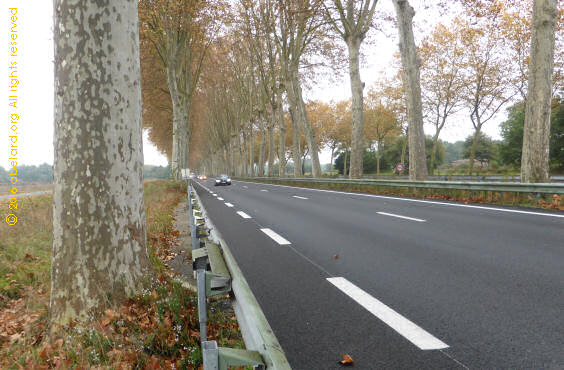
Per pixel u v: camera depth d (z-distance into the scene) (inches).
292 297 148.2
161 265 197.0
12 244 294.2
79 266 133.9
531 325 110.5
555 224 276.5
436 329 112.0
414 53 646.5
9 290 205.6
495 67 1300.4
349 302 138.9
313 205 519.2
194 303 136.7
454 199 507.2
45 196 637.3
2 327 154.0
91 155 134.4
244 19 1338.6
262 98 1820.9
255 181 1988.2
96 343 111.5
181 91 1395.2
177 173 1159.0
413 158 657.0
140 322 123.8
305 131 1250.6
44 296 178.9
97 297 133.7
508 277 156.9
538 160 445.1
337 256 211.6
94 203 135.0
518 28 1088.8
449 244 228.2
